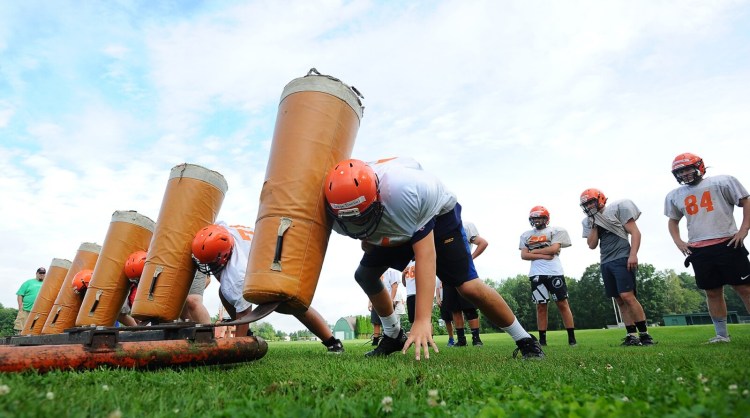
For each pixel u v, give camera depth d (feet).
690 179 22.49
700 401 5.38
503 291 326.85
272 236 11.80
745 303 21.29
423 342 11.10
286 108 13.02
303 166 12.23
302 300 11.80
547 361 13.15
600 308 267.59
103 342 10.33
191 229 18.97
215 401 6.48
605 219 25.29
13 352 9.16
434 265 12.24
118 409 5.54
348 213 11.44
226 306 18.65
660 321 310.86
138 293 18.48
